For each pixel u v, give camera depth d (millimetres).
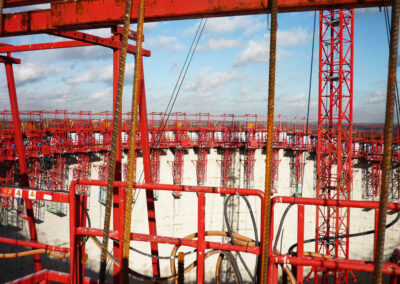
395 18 2641
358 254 41281
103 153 36344
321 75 33969
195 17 4434
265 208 3354
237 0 4051
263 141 45750
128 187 3637
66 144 31812
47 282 5164
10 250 26984
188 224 42156
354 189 44125
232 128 45281
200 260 4547
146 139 11570
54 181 31125
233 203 43750
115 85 10539
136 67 3484
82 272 5250
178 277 4727
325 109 34500
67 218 31672
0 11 4625
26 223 28500
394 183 41281
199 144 43281
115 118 3689
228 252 4645
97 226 35156
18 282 4742
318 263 4113
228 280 39156
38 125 29516
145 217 39531
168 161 42344
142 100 11547
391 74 2676
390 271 3902
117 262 4910
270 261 4246
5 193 5543
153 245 11328
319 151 35031
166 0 4371
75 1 4789
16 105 13617
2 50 12492
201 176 43750
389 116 2695
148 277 4980
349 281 39812
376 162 42688
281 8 3881
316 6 3781
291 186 45938
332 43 33281
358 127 39719
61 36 8820
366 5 3646
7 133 26828
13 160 26734
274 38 3078
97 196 35500
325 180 35750
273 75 3115
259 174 46156
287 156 46844
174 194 41281
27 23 5309
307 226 43812
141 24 3459
